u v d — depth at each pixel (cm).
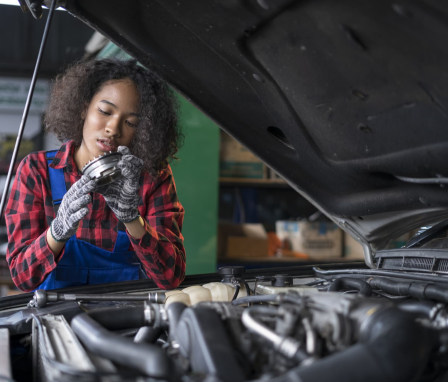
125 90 159
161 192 175
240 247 438
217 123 138
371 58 93
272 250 455
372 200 133
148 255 152
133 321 110
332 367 67
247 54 113
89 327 90
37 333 102
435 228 153
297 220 496
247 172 449
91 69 165
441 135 99
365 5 81
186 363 83
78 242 165
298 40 100
